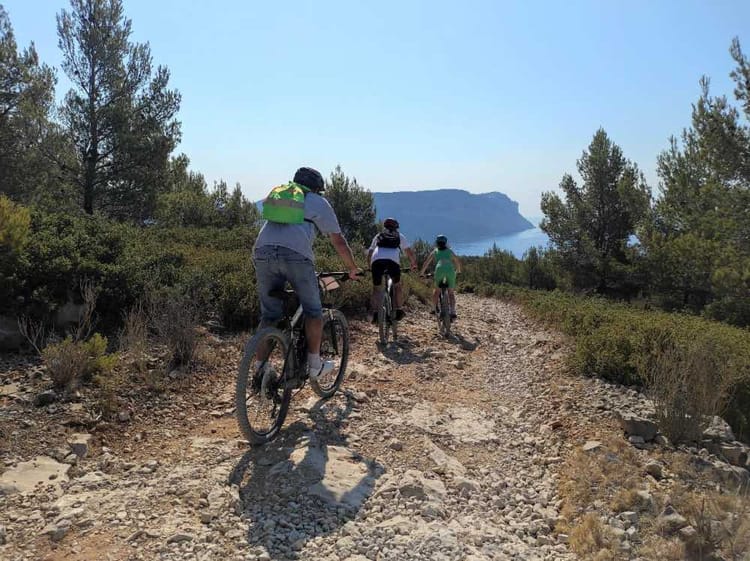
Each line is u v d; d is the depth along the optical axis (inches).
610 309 507.2
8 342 214.4
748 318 646.5
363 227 1357.0
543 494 161.8
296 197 167.9
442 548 121.6
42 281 235.8
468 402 239.5
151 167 845.2
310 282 172.6
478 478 169.2
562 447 194.2
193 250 421.1
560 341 363.9
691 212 813.2
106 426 174.2
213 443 171.8
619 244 1130.0
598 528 137.4
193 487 142.6
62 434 165.8
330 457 162.7
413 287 540.1
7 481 138.7
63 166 789.9
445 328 386.3
